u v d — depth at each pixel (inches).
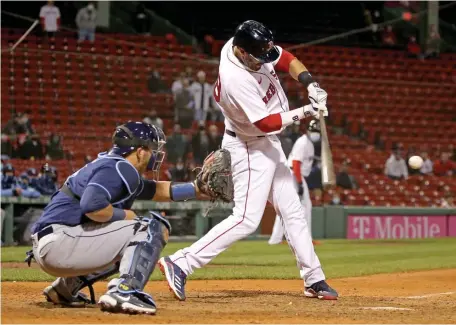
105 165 545.3
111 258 557.0
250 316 564.4
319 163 1846.7
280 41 3208.7
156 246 557.9
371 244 1888.5
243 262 1279.5
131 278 546.6
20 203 1768.0
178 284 679.1
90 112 2508.6
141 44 2810.0
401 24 3361.2
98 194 533.6
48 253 547.2
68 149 2273.6
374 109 2883.9
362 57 3088.1
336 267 1203.2
